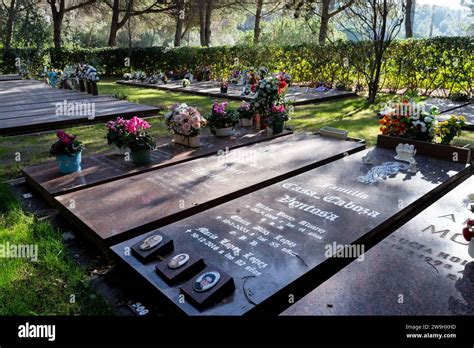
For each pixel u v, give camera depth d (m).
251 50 13.83
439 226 2.94
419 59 10.18
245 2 20.31
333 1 16.23
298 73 12.65
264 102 5.90
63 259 2.98
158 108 8.00
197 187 3.77
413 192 3.52
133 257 2.63
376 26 9.32
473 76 9.44
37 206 3.91
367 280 2.32
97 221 3.14
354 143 5.21
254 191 3.73
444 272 2.38
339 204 3.31
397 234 2.83
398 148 4.39
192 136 4.98
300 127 6.91
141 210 3.31
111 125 4.57
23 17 21.53
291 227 2.93
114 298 2.55
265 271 2.40
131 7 19.64
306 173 4.07
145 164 4.41
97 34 30.08
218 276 2.23
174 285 2.34
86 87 10.20
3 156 5.43
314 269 2.43
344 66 11.30
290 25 19.92
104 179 4.00
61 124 6.84
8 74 15.66
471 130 6.50
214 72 15.04
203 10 20.64
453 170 4.05
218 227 2.96
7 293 2.58
